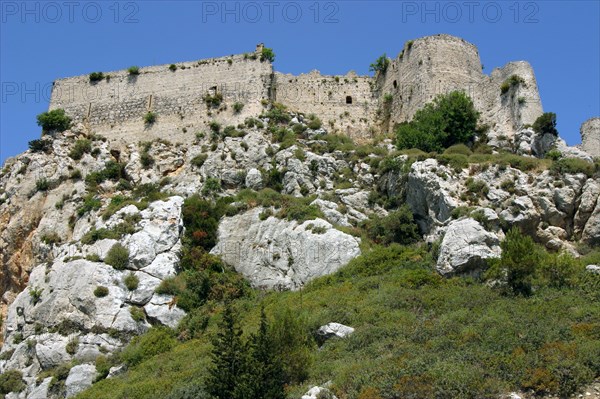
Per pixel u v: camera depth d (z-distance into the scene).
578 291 41.09
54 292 50.03
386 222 51.53
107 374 44.53
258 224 53.94
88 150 66.38
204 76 69.81
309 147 62.56
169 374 40.84
